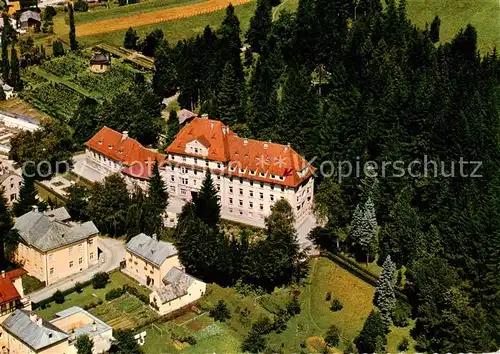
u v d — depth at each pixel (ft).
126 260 633.20
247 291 597.52
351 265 618.44
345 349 539.29
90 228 639.35
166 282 598.34
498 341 536.01
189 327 562.66
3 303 537.24
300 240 654.94
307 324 566.36
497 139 645.51
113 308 582.35
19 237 629.51
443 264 558.56
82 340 512.22
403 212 606.96
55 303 588.09
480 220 558.97
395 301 565.12
